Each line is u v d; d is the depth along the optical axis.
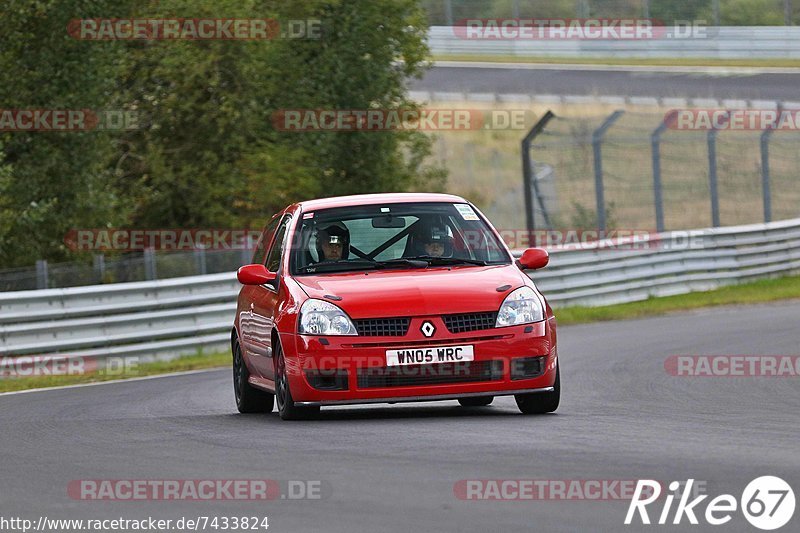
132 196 90.62
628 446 23.47
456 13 161.50
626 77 147.12
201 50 87.75
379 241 32.34
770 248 88.19
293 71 93.56
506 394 29.12
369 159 97.25
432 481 20.06
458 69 152.12
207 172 89.19
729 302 77.06
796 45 152.38
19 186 76.44
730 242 85.19
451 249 32.22
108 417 34.25
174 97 88.12
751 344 51.41
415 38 98.56
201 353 62.06
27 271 67.38
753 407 31.73
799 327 58.75
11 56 76.00
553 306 74.94
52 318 57.25
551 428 26.69
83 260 79.12
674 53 154.75
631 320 70.81
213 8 86.56
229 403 38.75
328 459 22.88
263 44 88.62
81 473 22.84
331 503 18.67
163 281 61.41
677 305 76.75
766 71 147.38
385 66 97.12
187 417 33.28
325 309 29.23
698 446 23.39
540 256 32.28
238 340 35.97
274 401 39.12
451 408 33.69
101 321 58.34
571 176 133.75
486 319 29.09
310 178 90.50
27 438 29.19
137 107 89.88
